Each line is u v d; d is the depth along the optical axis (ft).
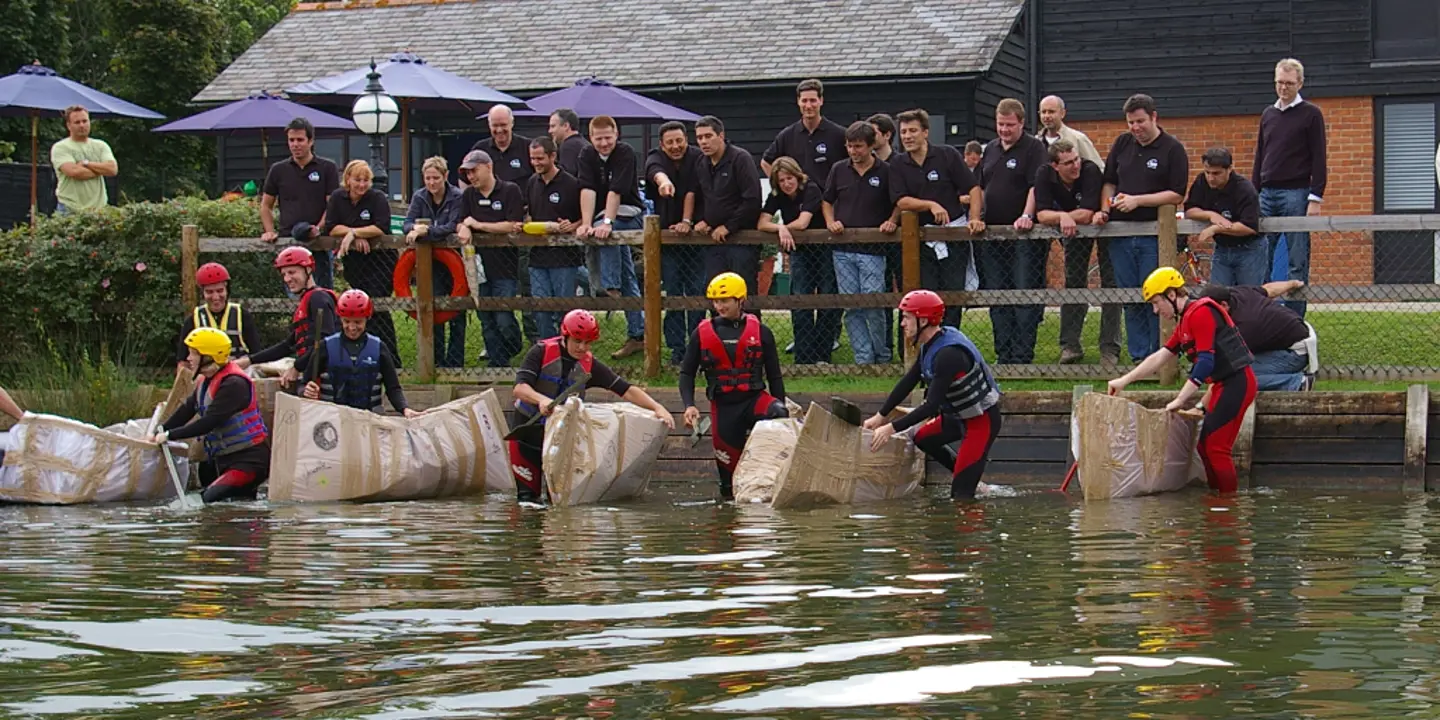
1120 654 20.10
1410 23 88.99
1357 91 89.66
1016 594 24.82
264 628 22.50
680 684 18.67
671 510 39.11
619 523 36.01
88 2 144.05
